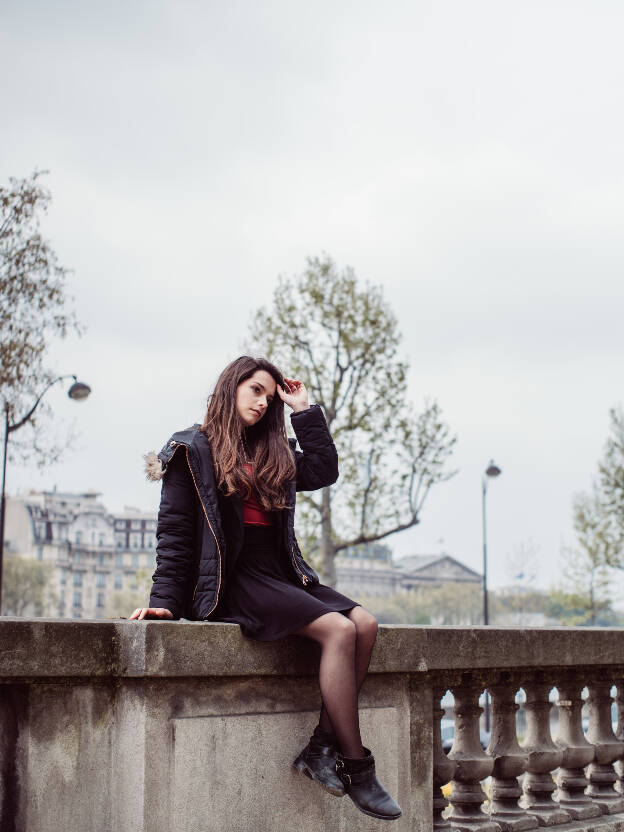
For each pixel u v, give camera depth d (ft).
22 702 10.32
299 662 12.19
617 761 18.11
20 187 65.05
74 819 10.55
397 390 89.45
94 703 10.80
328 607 11.89
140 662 10.64
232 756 11.49
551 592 149.38
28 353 64.54
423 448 88.53
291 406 13.33
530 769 16.30
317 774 11.78
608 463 130.82
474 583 498.69
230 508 12.08
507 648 15.17
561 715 17.21
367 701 13.41
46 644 10.22
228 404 12.48
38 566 414.21
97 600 497.87
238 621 11.54
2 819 10.18
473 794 15.17
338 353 90.43
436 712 14.62
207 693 11.34
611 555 129.80
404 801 13.75
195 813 11.04
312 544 87.86
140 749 10.68
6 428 65.87
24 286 64.49
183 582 11.93
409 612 493.36
